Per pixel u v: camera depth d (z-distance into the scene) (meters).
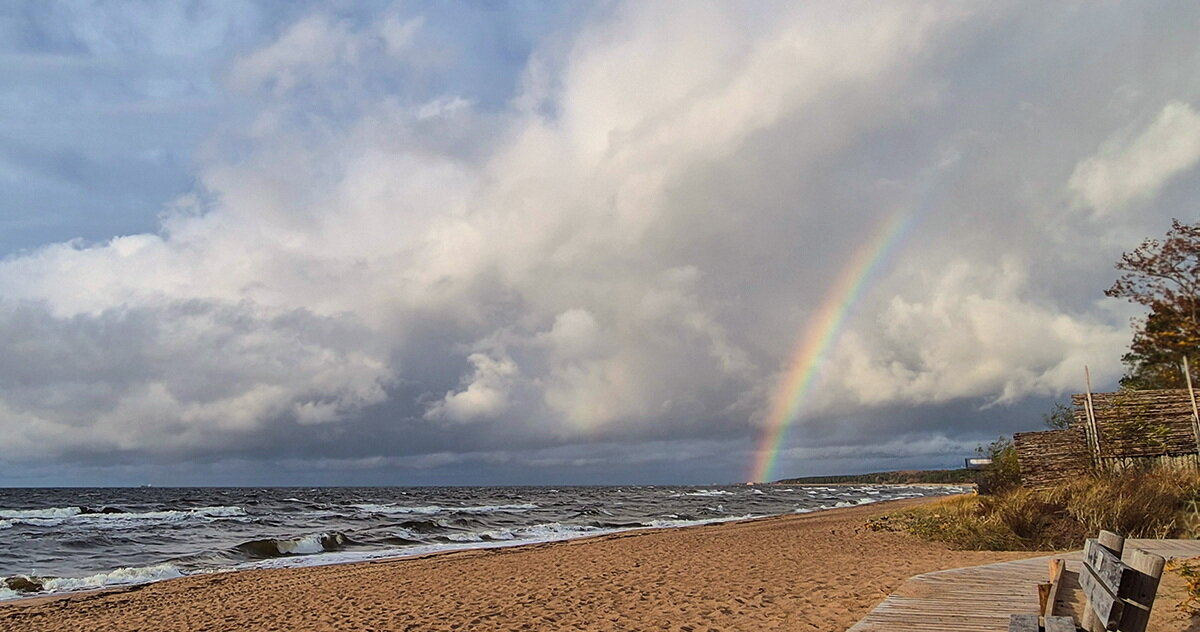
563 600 14.36
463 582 17.95
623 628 11.47
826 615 11.03
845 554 19.86
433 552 28.31
